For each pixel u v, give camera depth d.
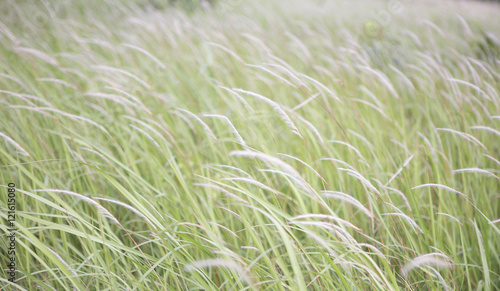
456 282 1.94
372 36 5.67
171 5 7.33
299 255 1.88
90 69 3.52
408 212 2.15
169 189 2.27
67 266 1.46
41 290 1.78
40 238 1.87
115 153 2.77
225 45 4.29
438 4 10.09
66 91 3.59
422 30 6.56
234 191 2.19
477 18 8.10
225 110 3.35
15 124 2.64
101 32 5.07
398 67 4.59
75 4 7.26
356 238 2.06
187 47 4.67
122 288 1.71
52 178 2.12
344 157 2.70
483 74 3.39
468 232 2.26
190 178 2.28
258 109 3.28
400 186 2.48
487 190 2.59
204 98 3.30
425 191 2.49
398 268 2.04
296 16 7.23
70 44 4.82
